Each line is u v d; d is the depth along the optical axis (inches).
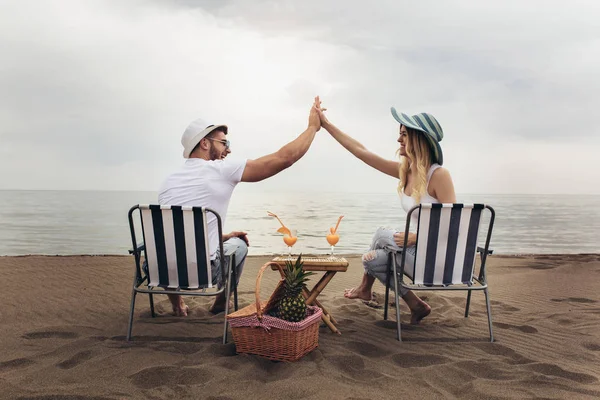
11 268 246.2
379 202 1777.8
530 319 157.8
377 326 146.9
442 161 148.6
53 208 1238.3
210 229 138.1
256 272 256.7
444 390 97.9
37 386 96.3
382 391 96.4
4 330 138.9
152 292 127.0
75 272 237.6
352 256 342.0
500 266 288.2
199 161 144.1
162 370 103.6
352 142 171.6
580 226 775.1
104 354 116.3
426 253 130.6
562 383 101.0
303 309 116.1
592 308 175.3
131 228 127.6
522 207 1561.3
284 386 96.6
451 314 164.1
